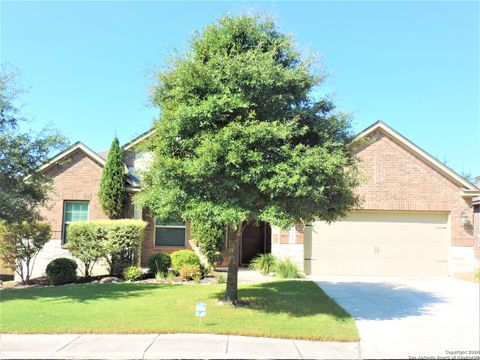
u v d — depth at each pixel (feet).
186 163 28.99
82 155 58.85
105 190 55.52
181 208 29.84
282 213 28.14
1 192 35.78
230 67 29.09
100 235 48.39
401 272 55.16
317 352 22.88
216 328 26.32
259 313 30.81
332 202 31.96
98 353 21.97
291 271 50.47
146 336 25.04
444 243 55.77
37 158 39.47
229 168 28.37
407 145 55.47
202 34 31.99
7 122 38.91
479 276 50.16
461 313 33.06
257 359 21.58
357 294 40.57
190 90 29.99
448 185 55.72
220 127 29.66
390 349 23.89
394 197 55.31
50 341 23.93
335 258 55.36
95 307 32.01
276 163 28.60
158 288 41.24
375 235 55.77
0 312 30.27
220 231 54.49
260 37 31.48
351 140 33.60
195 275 47.42
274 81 29.58
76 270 50.03
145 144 33.09
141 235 50.55
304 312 31.63
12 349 22.52
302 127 30.78
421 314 32.65
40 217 44.42
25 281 48.80
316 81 31.73
